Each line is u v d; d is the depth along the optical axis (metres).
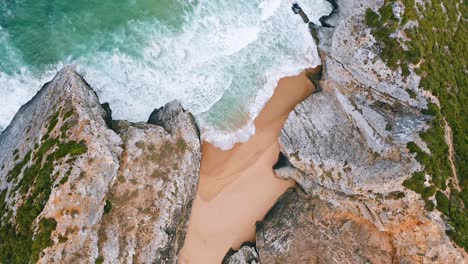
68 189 30.41
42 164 31.22
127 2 38.44
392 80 37.22
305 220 38.62
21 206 30.52
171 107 37.16
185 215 36.88
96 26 37.31
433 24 38.78
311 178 39.12
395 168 34.66
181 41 39.16
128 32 37.91
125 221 32.72
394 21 37.59
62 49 36.16
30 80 35.00
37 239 29.55
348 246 37.28
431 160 34.56
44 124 32.47
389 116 36.81
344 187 36.81
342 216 37.91
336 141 38.41
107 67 36.78
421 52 37.12
